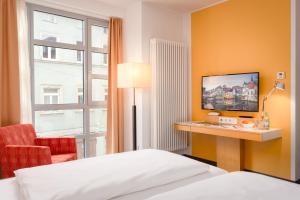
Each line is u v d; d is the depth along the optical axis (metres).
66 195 1.25
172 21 4.25
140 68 3.48
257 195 1.21
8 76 2.98
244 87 3.46
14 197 1.40
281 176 3.20
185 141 4.32
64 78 3.70
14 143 2.68
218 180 1.44
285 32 3.11
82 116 3.89
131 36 3.99
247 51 3.51
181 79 4.21
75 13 3.69
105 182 1.41
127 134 4.14
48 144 2.98
